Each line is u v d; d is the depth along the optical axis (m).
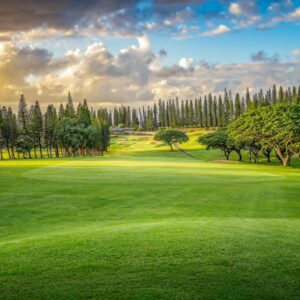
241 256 10.48
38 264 10.14
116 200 29.02
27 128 146.38
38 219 22.53
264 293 8.01
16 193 31.88
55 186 36.31
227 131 101.88
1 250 11.99
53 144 141.62
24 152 136.12
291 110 78.75
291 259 10.24
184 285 8.42
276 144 80.44
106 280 8.79
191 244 11.72
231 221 17.72
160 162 82.75
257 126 79.31
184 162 86.75
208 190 34.25
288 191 33.50
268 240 12.39
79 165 66.38
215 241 12.11
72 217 23.03
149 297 7.81
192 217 22.28
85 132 138.00
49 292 8.17
